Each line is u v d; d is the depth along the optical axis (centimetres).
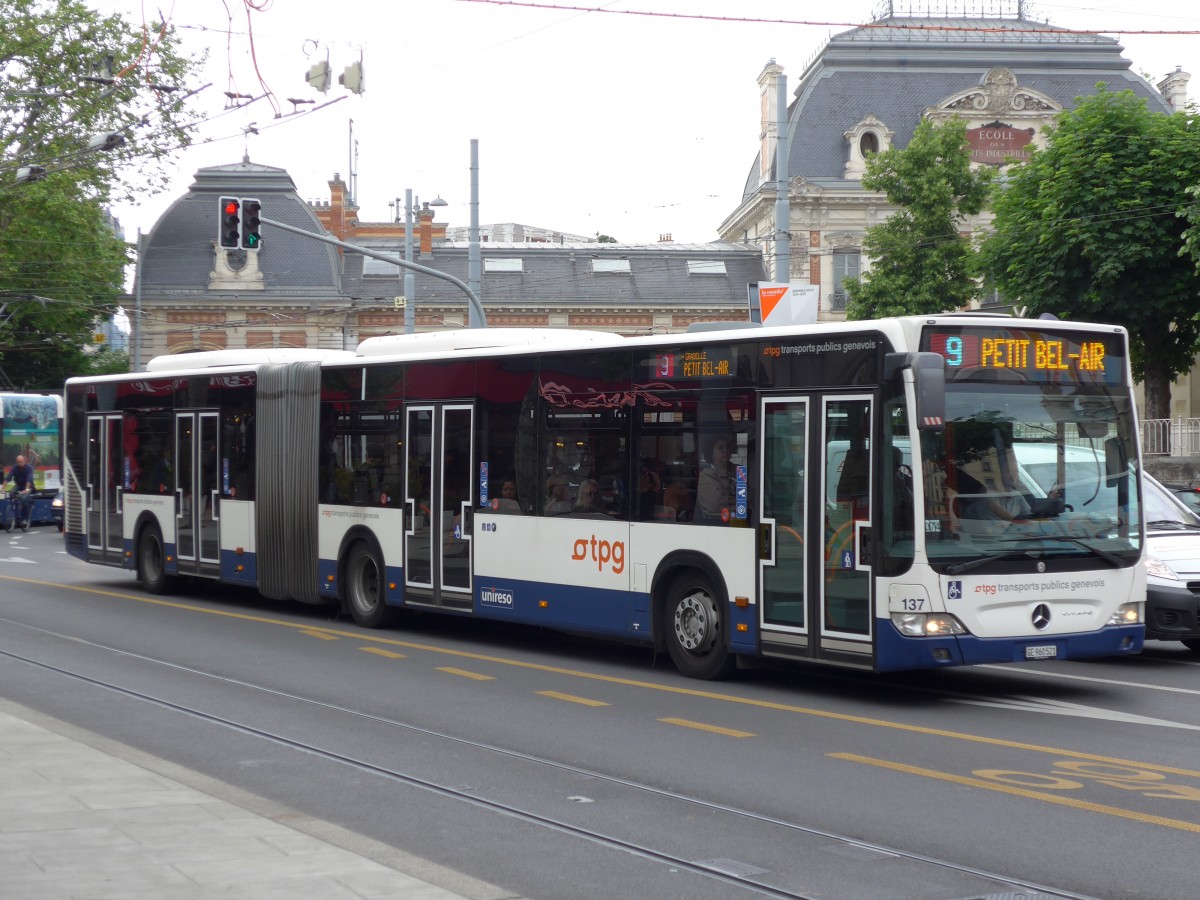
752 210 6334
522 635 1681
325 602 1930
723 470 1274
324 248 6331
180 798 792
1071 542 1170
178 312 6222
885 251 4266
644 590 1353
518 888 660
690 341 1312
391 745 1011
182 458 2083
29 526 4178
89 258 5250
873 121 6044
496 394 1533
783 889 651
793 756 961
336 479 1778
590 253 6494
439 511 1608
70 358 6119
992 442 1150
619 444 1384
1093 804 812
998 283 3272
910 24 6125
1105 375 1212
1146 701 1193
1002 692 1248
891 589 1121
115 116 4109
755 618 1238
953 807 810
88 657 1470
